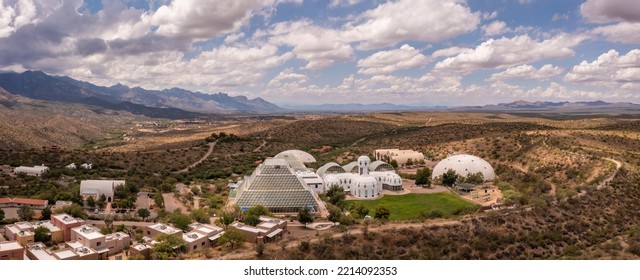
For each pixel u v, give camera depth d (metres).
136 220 164.38
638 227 152.25
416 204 198.88
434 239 131.75
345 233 129.38
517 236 138.00
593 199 168.25
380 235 129.75
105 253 120.50
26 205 168.00
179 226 143.75
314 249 121.44
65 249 120.75
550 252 133.12
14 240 129.75
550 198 167.00
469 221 142.00
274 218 156.50
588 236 144.88
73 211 162.00
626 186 183.75
